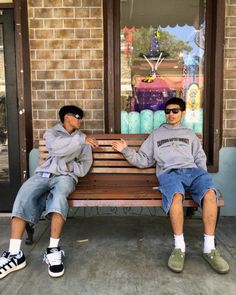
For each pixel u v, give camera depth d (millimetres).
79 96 3592
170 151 3066
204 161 3078
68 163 2984
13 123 3699
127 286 2361
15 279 2465
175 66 3701
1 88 3686
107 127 3543
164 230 3324
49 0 3469
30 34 3516
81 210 3715
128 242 3055
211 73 3566
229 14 3469
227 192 3635
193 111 3732
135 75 3697
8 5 3521
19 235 2633
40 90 3584
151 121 3736
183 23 3631
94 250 2898
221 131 3592
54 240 2611
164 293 2277
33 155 3629
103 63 3539
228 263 2654
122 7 3590
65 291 2312
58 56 3541
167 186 2754
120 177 3312
